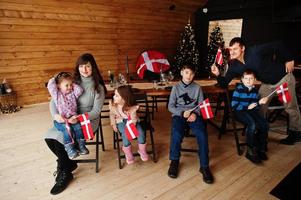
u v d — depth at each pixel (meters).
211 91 2.59
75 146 2.09
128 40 5.17
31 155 2.56
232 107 2.53
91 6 4.06
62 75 2.06
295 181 1.38
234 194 1.93
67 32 4.17
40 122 3.59
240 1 5.32
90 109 2.22
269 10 4.91
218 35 5.72
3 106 4.12
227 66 3.05
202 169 2.13
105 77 5.29
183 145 2.78
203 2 5.84
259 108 2.75
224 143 2.85
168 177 2.16
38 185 2.05
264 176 2.17
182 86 2.38
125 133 2.11
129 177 2.16
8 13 3.38
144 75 5.39
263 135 2.41
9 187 2.02
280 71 2.61
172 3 5.07
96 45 4.74
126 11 4.55
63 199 1.88
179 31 6.04
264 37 5.11
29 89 4.36
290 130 2.81
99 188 2.01
